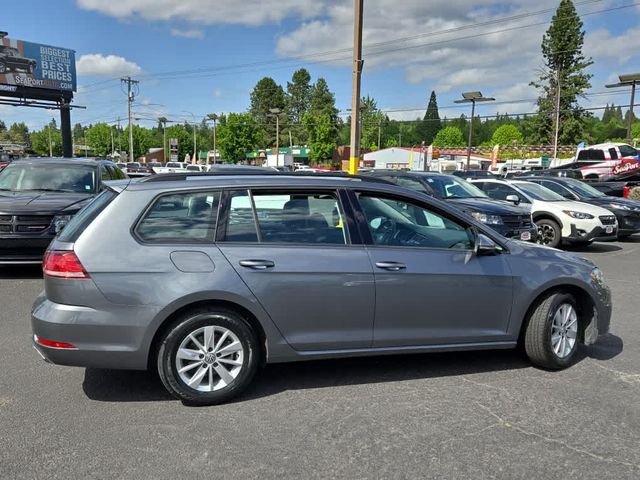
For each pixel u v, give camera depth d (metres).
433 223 4.52
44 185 9.43
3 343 5.30
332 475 3.08
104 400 4.05
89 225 3.90
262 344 4.16
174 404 4.00
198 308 3.90
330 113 84.81
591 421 3.78
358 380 4.49
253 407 3.96
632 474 3.12
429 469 3.16
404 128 142.00
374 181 4.47
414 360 4.98
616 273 9.67
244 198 4.12
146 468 3.13
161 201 4.00
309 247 4.11
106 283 3.76
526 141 70.06
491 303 4.50
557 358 4.68
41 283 7.95
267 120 115.06
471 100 38.72
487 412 3.91
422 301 4.30
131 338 3.79
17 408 3.90
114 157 110.50
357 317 4.18
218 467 3.15
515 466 3.19
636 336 5.82
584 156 29.16
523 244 4.90
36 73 42.50
